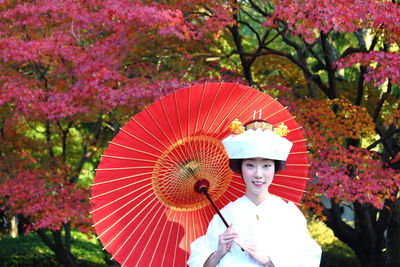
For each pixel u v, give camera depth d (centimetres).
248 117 325
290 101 970
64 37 898
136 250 330
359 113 890
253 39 1323
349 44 1305
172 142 319
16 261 1512
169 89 823
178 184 329
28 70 1153
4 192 964
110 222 324
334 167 860
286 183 341
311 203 842
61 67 947
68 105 866
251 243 302
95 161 1617
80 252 1648
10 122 1047
